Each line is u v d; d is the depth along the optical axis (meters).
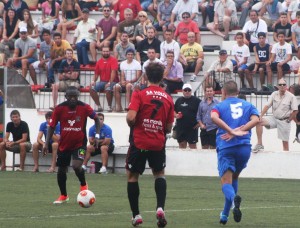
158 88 23.77
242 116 24.22
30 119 51.94
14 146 47.66
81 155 29.73
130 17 55.94
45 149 30.16
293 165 44.03
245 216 26.78
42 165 48.56
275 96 46.16
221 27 56.66
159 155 23.53
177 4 56.72
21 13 58.78
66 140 29.61
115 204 29.97
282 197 33.28
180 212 27.75
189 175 45.53
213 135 46.06
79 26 56.94
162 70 23.78
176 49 52.34
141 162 23.52
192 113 46.44
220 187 37.66
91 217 26.06
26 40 56.09
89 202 28.19
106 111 52.12
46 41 55.69
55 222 24.70
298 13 53.53
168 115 23.62
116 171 47.09
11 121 48.78
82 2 60.66
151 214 27.03
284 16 54.00
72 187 36.66
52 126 29.78
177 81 51.47
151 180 41.12
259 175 44.56
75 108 29.59
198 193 34.69
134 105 23.31
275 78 51.72
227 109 24.31
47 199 31.61
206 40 56.75
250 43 53.66
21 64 55.69
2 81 51.69
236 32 56.56
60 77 53.59
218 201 31.50
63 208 28.56
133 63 51.78
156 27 57.59
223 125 23.92
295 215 27.16
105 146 46.00
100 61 52.31
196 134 46.81
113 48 56.16
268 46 52.00
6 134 47.72
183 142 46.94
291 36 53.88
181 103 46.56
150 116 23.38
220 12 56.66
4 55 56.62
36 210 27.92
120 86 51.44
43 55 55.81
